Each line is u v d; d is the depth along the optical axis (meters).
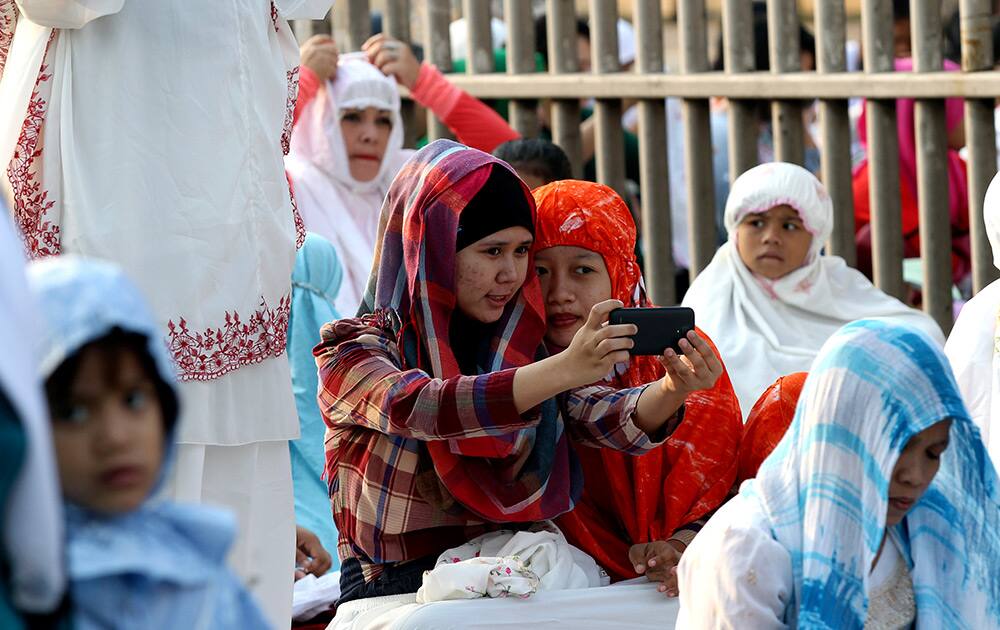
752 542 3.37
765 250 7.15
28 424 1.99
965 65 7.38
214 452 4.93
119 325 2.22
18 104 4.68
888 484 3.32
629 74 8.60
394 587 4.63
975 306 5.52
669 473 4.82
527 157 7.64
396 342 4.62
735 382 6.93
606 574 4.80
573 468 4.77
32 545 2.04
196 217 4.76
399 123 8.77
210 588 2.33
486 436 4.34
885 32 7.74
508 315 4.72
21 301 2.06
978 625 3.55
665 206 8.67
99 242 4.66
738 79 8.12
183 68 4.75
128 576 2.27
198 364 4.77
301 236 5.29
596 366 4.16
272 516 5.11
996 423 5.18
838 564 3.32
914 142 9.02
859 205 8.78
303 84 8.54
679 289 9.95
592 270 4.94
